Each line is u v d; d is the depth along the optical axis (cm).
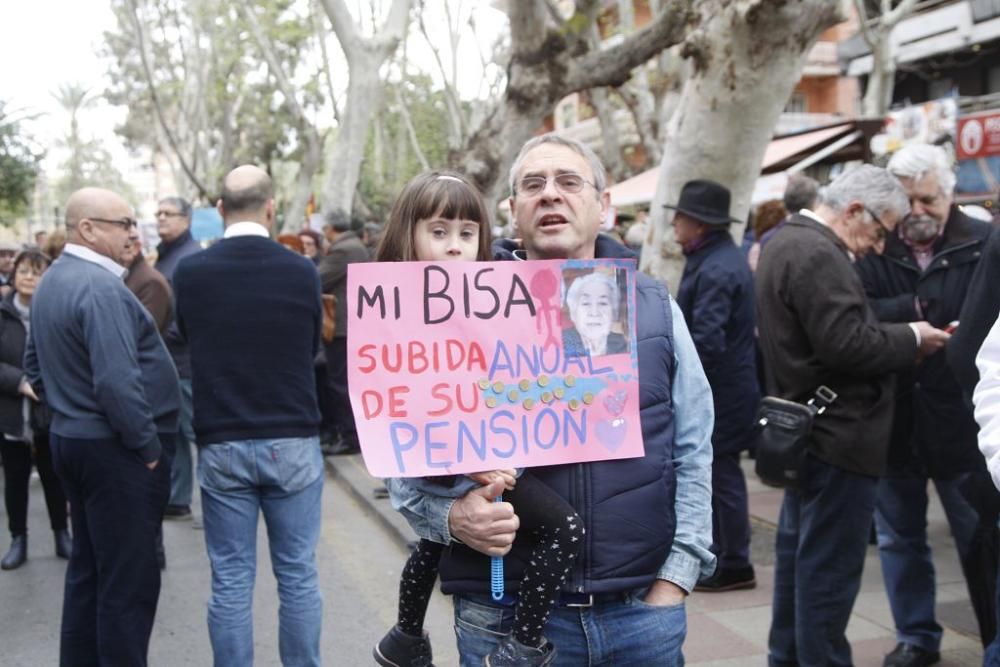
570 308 218
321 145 2425
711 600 474
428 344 214
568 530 207
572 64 672
